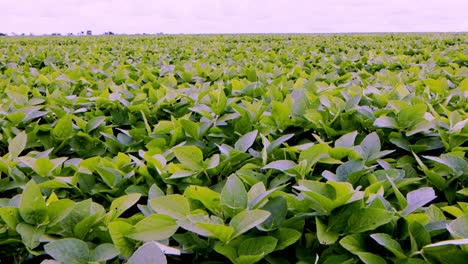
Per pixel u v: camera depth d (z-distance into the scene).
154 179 2.09
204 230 1.44
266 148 2.27
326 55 7.37
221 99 2.81
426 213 1.61
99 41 14.05
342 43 10.62
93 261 1.42
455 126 2.33
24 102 3.34
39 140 2.72
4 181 2.08
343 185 1.56
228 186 1.62
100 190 2.00
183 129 2.61
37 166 2.09
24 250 1.65
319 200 1.52
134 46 10.13
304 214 1.58
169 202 1.58
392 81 4.11
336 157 2.14
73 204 1.57
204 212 1.62
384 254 1.51
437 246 1.39
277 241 1.49
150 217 1.53
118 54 8.33
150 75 4.75
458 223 1.39
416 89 3.74
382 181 1.71
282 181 1.97
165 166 2.10
